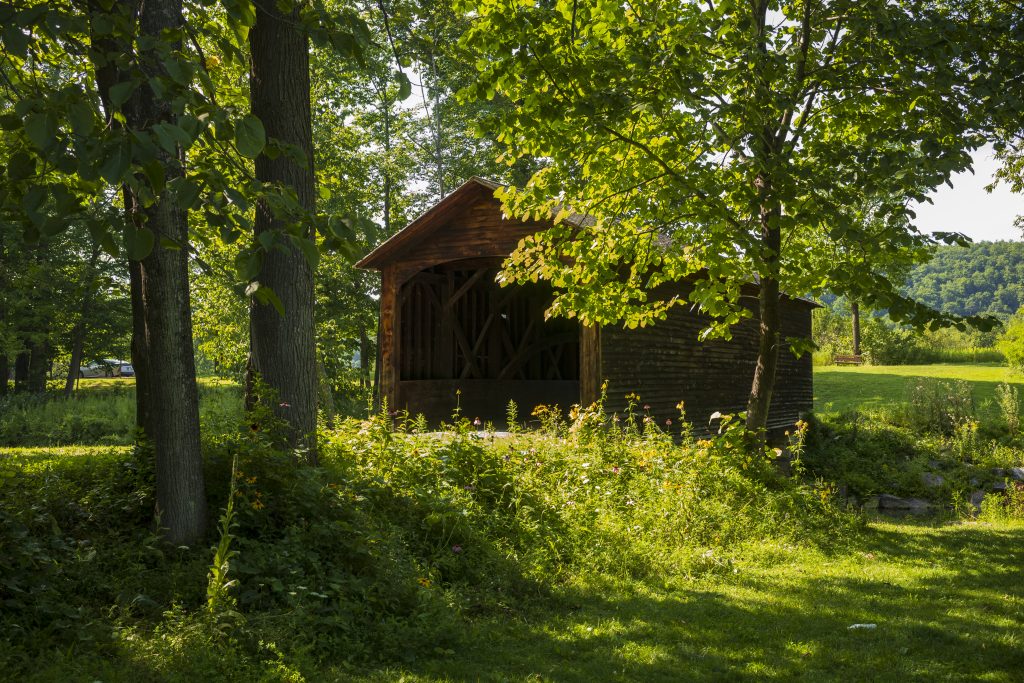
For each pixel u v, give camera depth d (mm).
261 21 7527
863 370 41812
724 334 11781
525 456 10258
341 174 27656
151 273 6168
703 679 5195
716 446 11648
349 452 8688
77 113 2689
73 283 34438
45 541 5840
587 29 9875
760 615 6656
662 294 16719
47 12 2910
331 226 3209
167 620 5027
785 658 5613
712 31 10273
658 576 7793
